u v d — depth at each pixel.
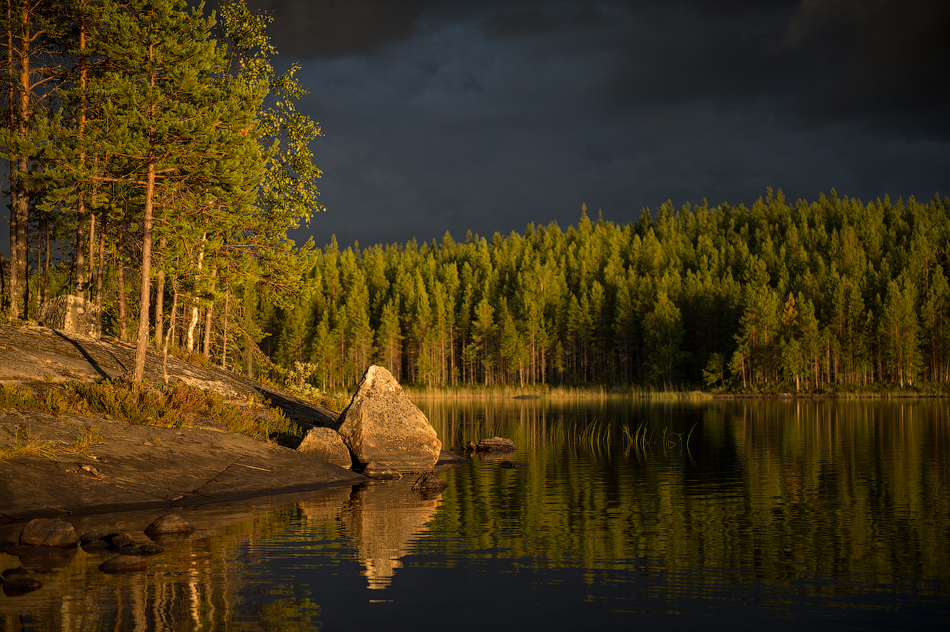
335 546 11.93
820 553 11.40
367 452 23.59
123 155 23.42
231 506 16.28
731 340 117.69
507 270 169.25
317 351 123.31
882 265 138.62
